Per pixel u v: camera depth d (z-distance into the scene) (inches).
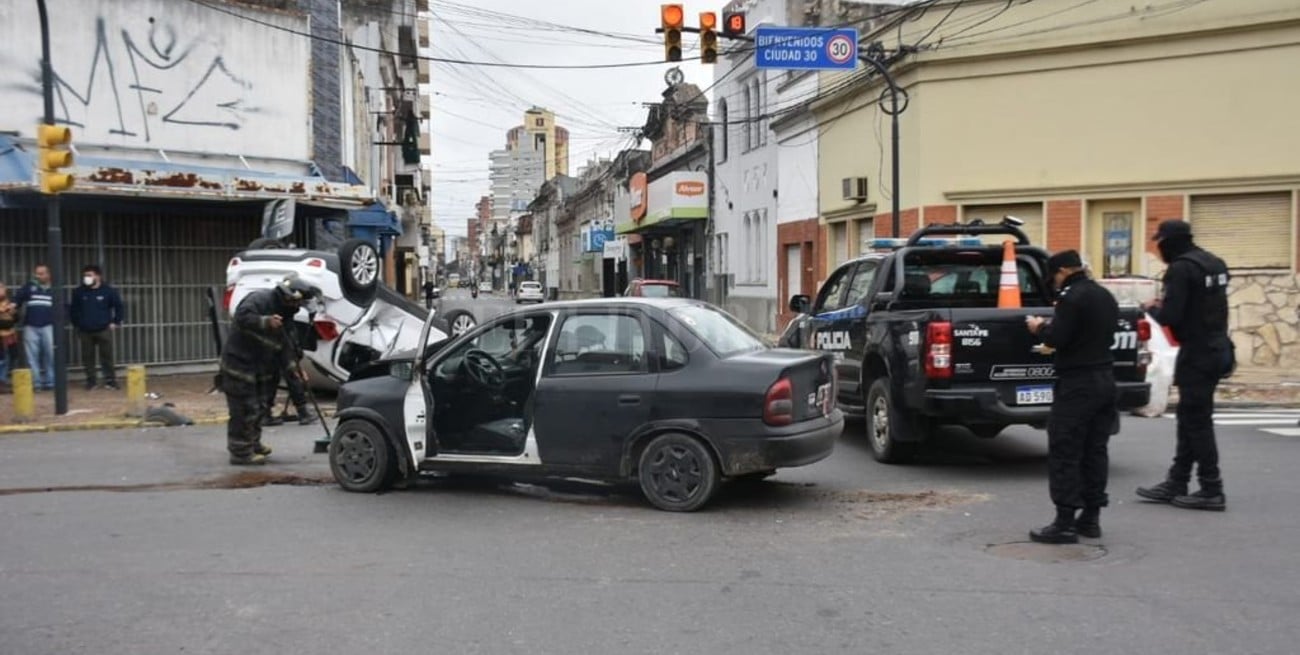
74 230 653.9
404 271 2058.3
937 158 768.9
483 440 317.4
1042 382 337.7
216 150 722.8
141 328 687.1
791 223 1076.5
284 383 550.0
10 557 249.4
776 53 652.7
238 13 733.9
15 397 483.2
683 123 1507.1
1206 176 682.8
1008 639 185.9
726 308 1320.1
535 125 5748.0
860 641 185.9
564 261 3065.9
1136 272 713.0
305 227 814.5
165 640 190.7
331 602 211.9
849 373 412.5
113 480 352.2
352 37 1354.6
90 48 653.3
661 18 637.3
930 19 768.3
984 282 407.5
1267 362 671.8
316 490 332.2
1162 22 687.1
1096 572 227.9
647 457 294.5
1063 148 727.7
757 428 282.8
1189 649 179.9
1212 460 286.5
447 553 250.2
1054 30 722.2
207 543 262.1
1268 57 660.7
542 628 195.0
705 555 245.9
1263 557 238.7
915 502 305.4
